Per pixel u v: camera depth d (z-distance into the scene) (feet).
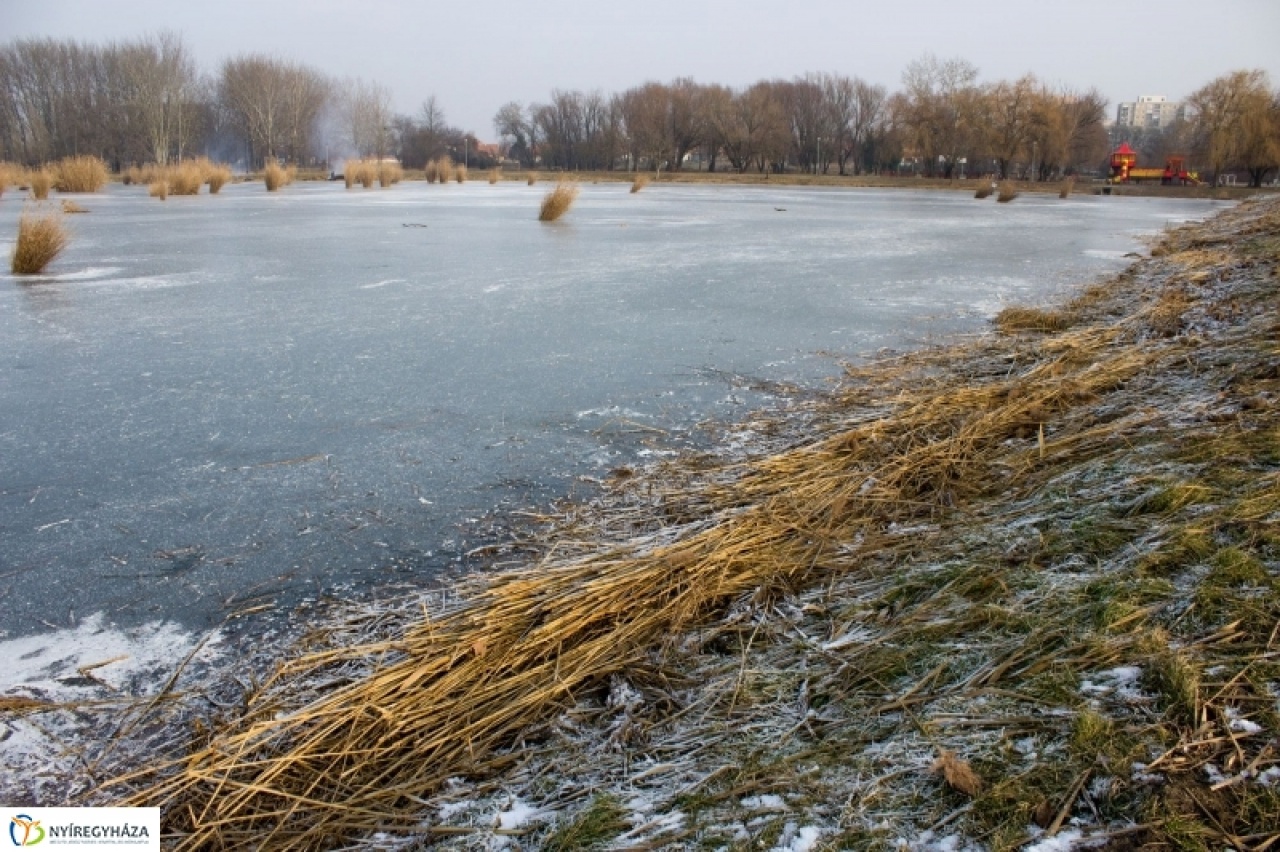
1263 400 11.16
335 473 11.84
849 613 7.76
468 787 5.98
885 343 19.66
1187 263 30.07
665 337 20.22
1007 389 14.56
